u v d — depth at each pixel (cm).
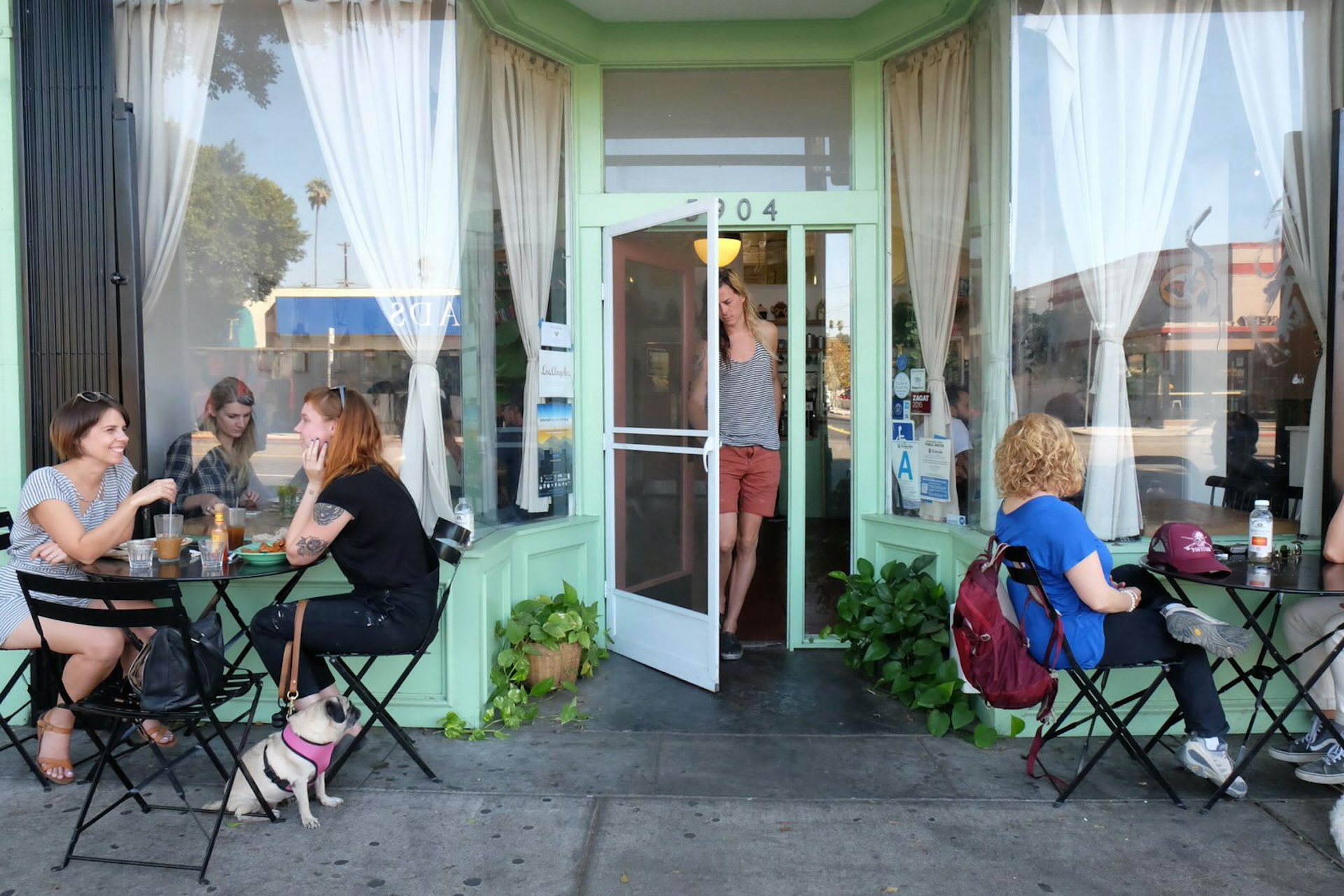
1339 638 316
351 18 378
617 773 324
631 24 444
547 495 443
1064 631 288
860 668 431
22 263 365
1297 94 371
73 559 301
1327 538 319
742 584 454
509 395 423
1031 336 377
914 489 441
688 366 412
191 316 385
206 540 349
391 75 378
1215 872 261
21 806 299
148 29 375
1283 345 374
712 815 294
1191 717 298
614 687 411
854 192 450
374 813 294
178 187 381
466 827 286
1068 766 330
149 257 378
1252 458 375
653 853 271
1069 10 370
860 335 452
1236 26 371
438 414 382
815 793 309
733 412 445
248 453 386
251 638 298
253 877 258
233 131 382
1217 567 293
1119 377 374
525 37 420
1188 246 374
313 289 384
